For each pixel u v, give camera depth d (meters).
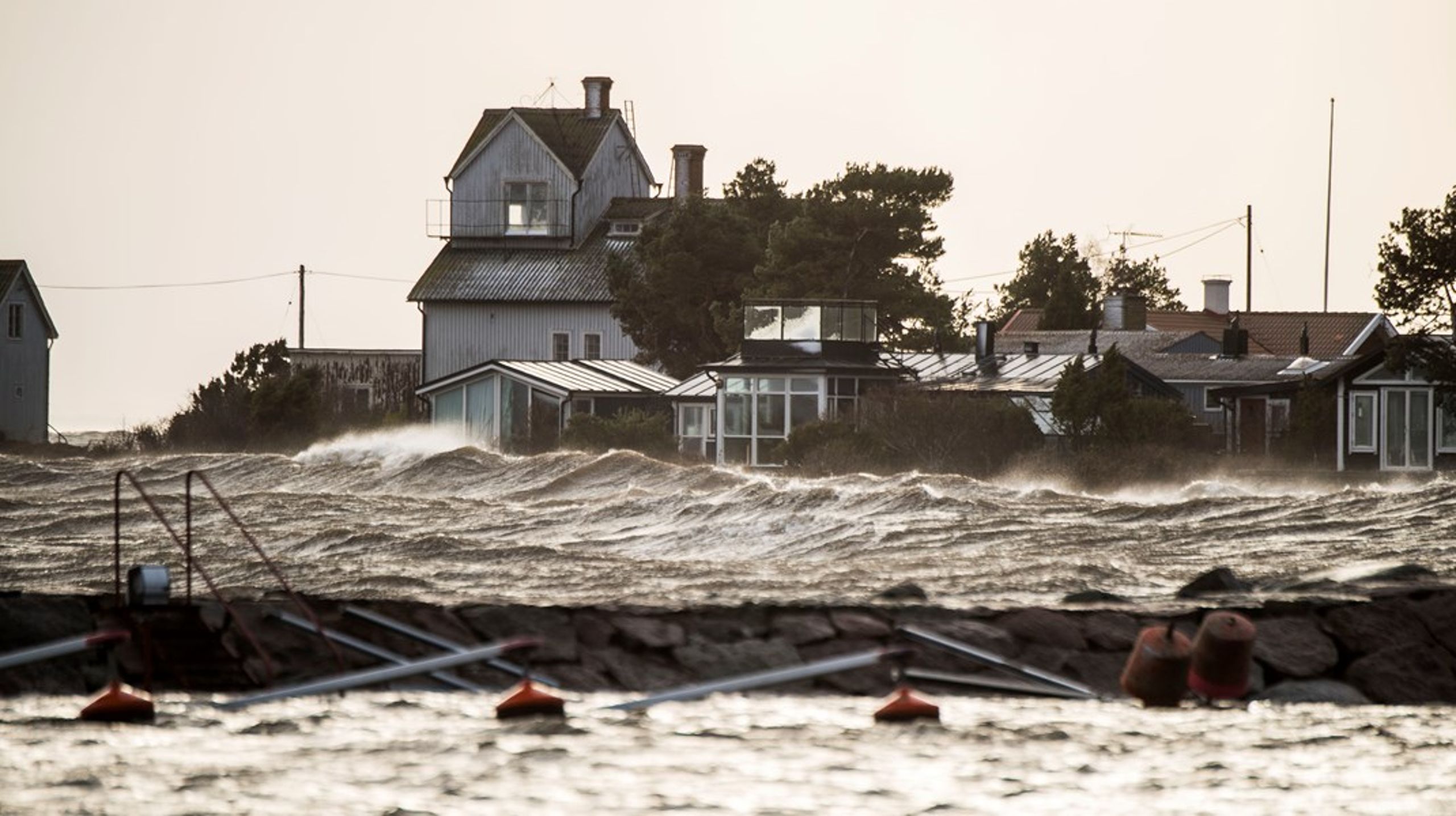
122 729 44.06
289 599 60.84
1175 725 45.94
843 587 86.31
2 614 55.84
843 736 42.66
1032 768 39.03
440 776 37.25
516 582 92.06
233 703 48.50
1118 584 88.62
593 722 45.22
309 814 33.44
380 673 49.28
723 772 38.00
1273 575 86.12
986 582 90.25
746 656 59.69
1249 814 34.59
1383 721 47.59
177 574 102.81
